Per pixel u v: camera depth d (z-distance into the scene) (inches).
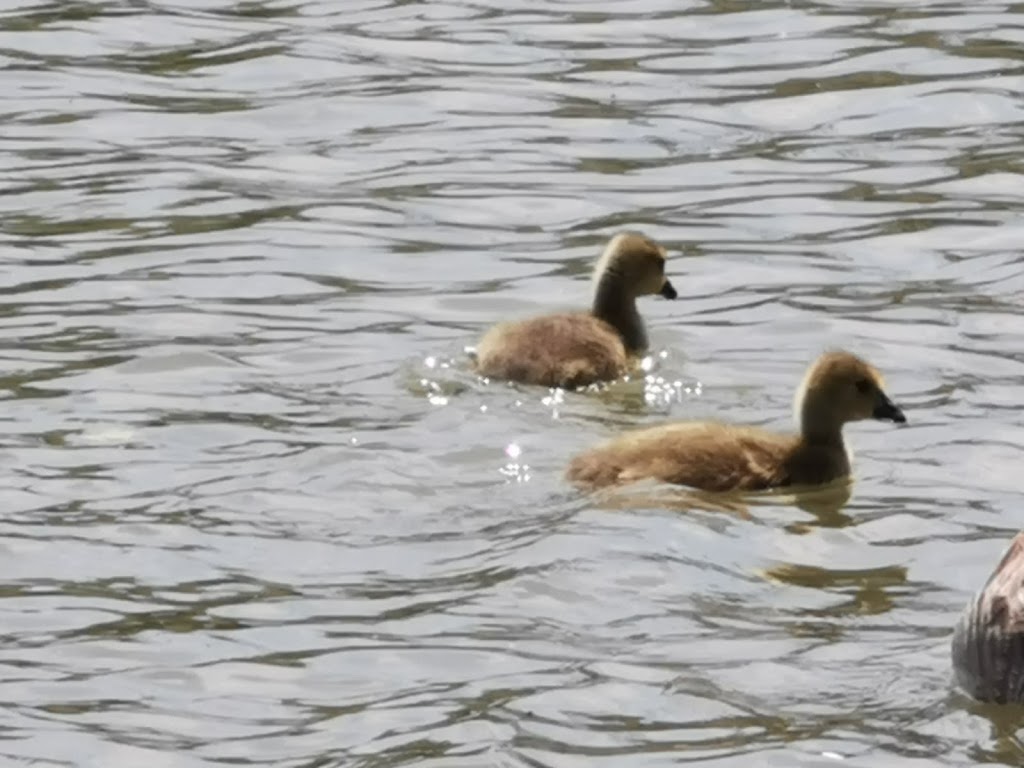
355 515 555.2
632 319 677.9
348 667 487.2
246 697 476.7
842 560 534.0
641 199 804.0
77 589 520.7
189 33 959.6
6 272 735.7
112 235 769.6
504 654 489.4
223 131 865.5
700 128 864.3
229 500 562.9
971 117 871.1
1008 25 957.8
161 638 499.8
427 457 587.8
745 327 694.5
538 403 629.3
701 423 594.2
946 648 487.2
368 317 699.4
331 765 450.3
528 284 731.4
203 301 711.1
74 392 633.6
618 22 969.5
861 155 839.1
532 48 942.4
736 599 513.7
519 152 844.6
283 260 749.3
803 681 474.9
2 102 890.1
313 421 612.4
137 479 574.9
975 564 531.8
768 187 812.6
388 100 892.0
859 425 616.1
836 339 681.6
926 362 659.4
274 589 519.5
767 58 927.0
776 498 569.6
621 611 507.2
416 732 461.1
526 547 535.5
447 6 991.0
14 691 479.2
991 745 447.8
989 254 748.6
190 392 634.8
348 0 1000.9
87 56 935.7
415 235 773.3
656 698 469.7
